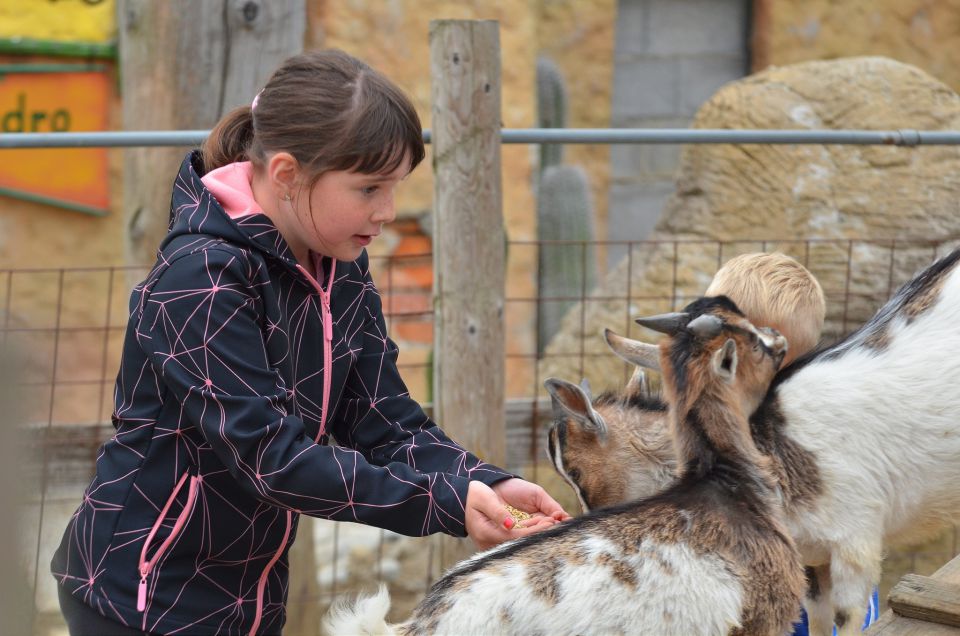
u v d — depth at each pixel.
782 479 3.24
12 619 4.60
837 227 7.58
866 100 8.17
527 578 2.75
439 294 5.07
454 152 4.96
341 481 2.64
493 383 5.11
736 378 3.17
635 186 12.88
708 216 7.88
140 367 2.75
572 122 12.38
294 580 6.09
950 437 3.23
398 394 3.21
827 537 3.25
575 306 8.05
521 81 10.69
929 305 3.37
